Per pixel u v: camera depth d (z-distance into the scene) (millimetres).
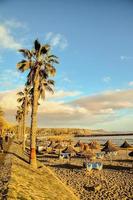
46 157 59031
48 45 28688
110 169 41688
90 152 56562
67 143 91500
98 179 33094
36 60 28438
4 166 21797
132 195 24828
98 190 26641
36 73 27812
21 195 13930
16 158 28391
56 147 63031
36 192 16484
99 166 40219
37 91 27812
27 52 28297
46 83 29344
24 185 16750
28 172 22828
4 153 32781
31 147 27578
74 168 41844
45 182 21953
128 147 53938
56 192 19734
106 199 23031
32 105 27797
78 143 72750
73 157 59219
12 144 52219
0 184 15055
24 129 48531
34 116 27734
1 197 12508
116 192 25953
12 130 105562
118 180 32656
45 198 16031
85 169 40031
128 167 43719
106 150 53125
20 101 55656
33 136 27688
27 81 28562
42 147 71812
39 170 26844
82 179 32625
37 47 28578
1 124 73625
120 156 63531
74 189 26703
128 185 29578
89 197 23516
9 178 16703
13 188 14359
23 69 27953
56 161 51062
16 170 20609
